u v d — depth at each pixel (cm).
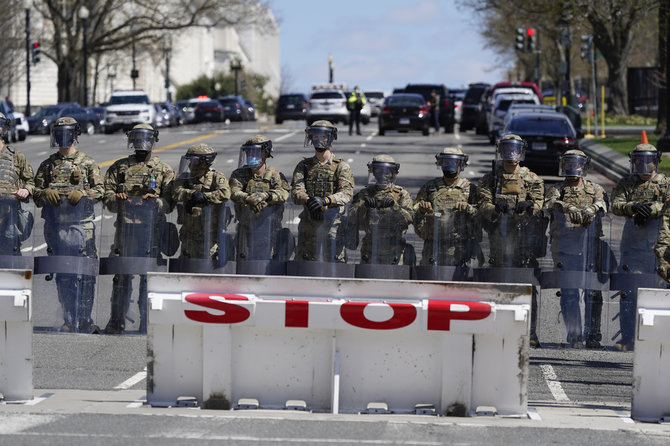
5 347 1845
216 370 1797
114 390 2016
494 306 1769
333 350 1791
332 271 2453
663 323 1791
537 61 14300
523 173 2425
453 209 2436
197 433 1612
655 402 1811
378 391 1809
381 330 1781
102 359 2291
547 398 2033
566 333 2409
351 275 2477
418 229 2462
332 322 1775
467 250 2452
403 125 9375
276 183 2453
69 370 2184
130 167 2489
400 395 1809
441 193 2444
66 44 14975
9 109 8950
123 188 2481
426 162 6469
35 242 2617
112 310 2519
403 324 1770
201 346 1811
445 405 1789
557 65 17650
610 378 2227
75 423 1667
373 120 14675
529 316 1767
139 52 16925
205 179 2455
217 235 2469
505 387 1795
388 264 2456
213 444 1550
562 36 10112
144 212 2481
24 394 1855
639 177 2377
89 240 2500
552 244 2400
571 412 1894
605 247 2406
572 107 9681
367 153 7000
